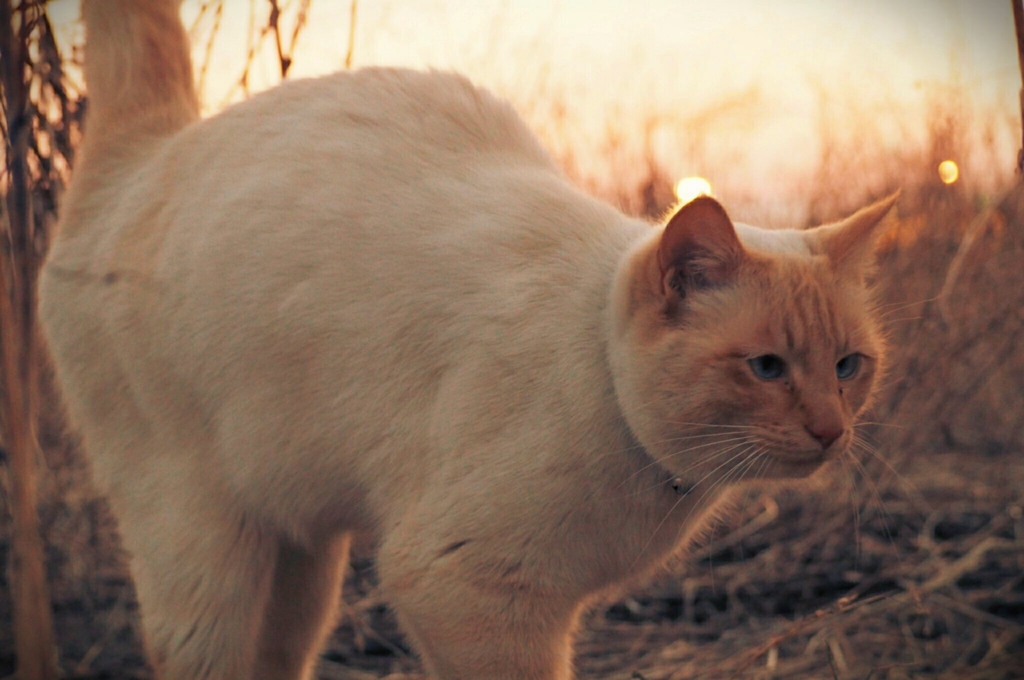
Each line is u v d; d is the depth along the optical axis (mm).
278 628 967
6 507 1023
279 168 877
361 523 897
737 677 995
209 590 895
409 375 836
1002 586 1141
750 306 800
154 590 903
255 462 872
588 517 813
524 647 825
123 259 896
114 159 934
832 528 1225
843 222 850
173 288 877
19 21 892
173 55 958
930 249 1321
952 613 1102
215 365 868
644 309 798
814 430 800
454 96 906
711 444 810
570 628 858
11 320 758
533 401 809
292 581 959
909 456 1283
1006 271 1337
